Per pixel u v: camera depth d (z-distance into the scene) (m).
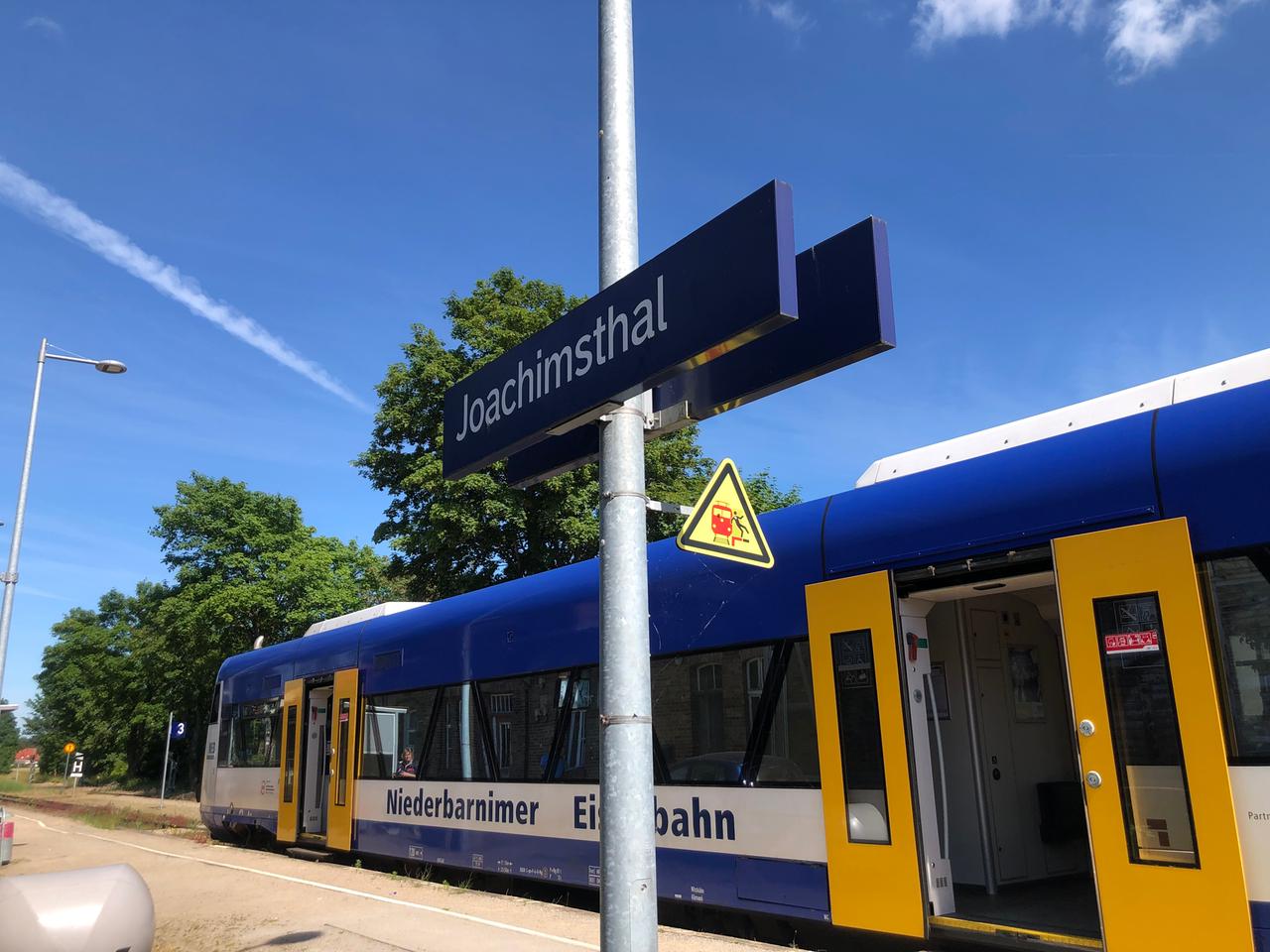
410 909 8.65
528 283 24.06
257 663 15.98
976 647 6.84
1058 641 7.43
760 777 6.75
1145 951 4.55
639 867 2.97
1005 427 6.27
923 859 5.63
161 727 47.06
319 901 9.35
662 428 3.71
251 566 34.38
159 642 39.31
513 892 10.13
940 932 5.54
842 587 6.40
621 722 3.08
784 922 6.77
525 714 9.39
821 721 6.34
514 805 9.26
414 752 11.06
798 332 3.25
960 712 6.75
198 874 11.99
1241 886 4.28
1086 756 4.92
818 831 6.28
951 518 5.91
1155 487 4.98
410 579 23.31
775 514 7.27
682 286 2.96
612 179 3.62
